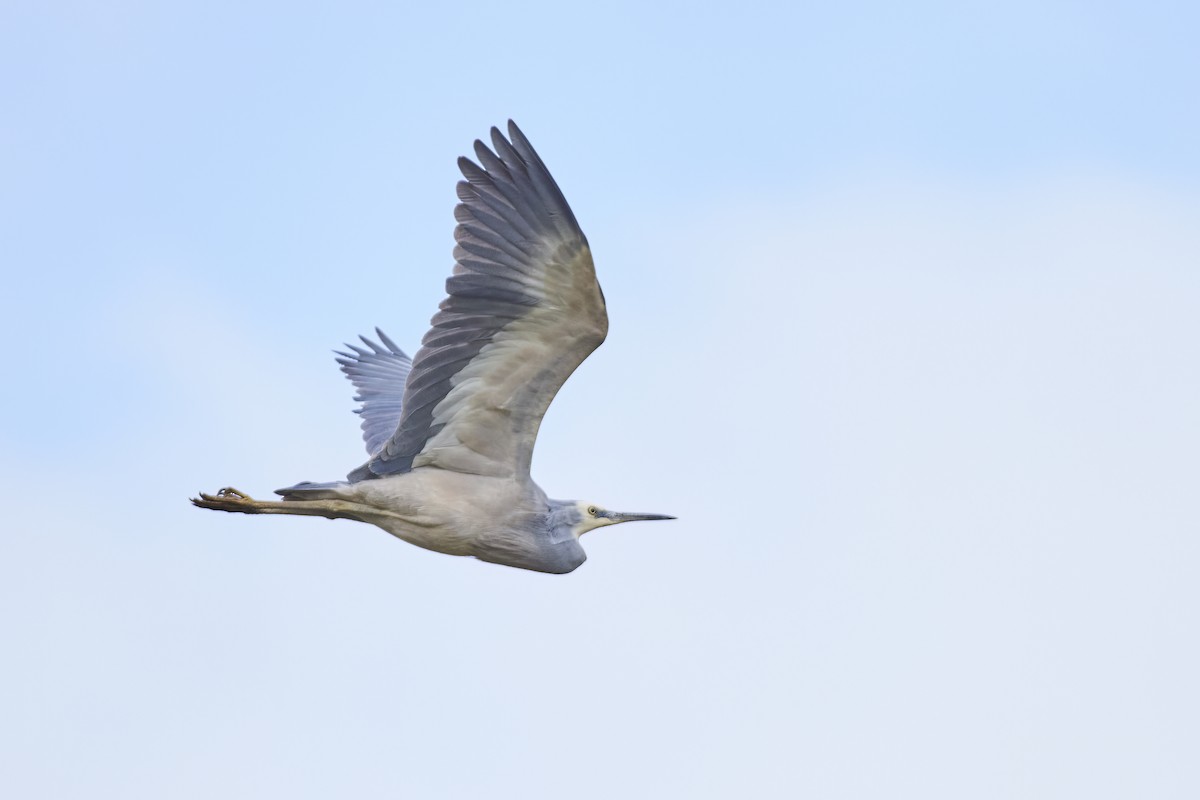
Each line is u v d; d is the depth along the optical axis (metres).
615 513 16.30
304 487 14.29
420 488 14.41
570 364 14.24
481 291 13.82
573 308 13.84
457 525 14.50
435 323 13.90
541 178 13.55
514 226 13.69
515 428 14.55
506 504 14.62
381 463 14.57
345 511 14.42
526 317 13.94
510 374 14.28
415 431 14.41
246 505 14.20
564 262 13.55
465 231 13.83
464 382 14.26
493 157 13.79
